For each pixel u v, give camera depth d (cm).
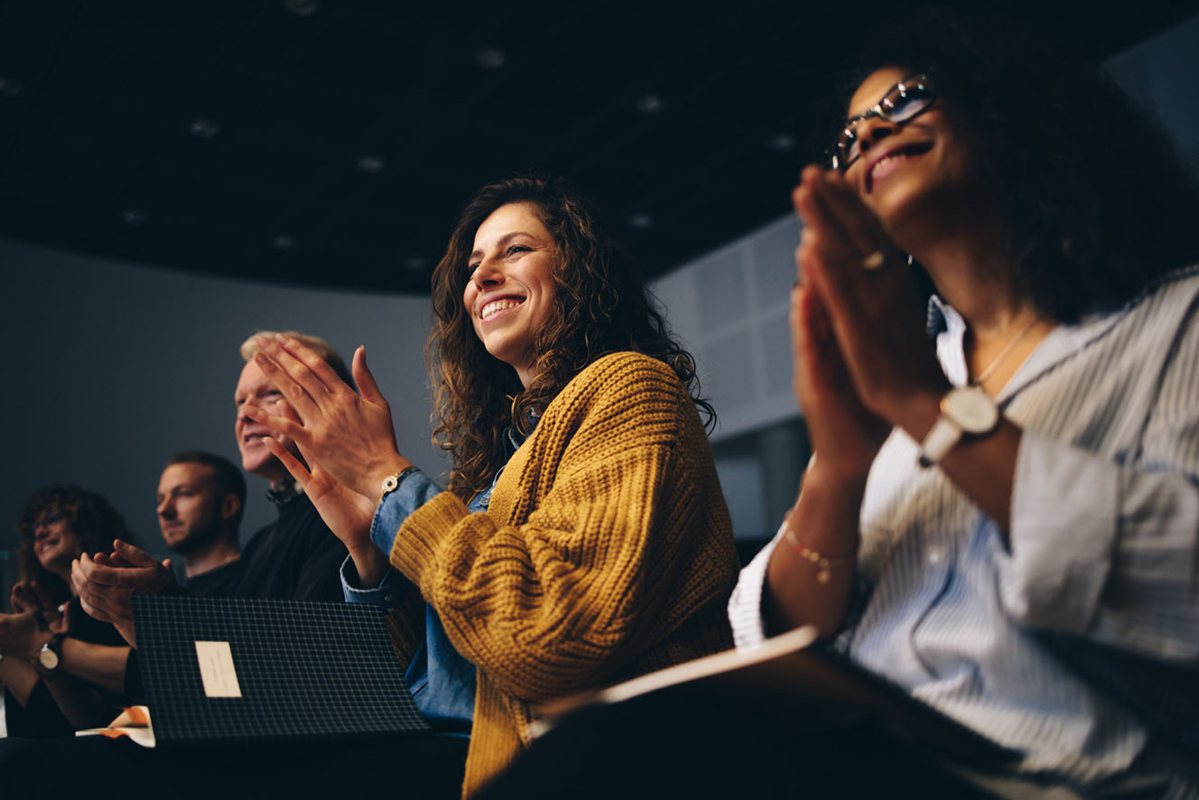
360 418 131
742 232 857
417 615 152
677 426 131
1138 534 73
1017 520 76
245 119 703
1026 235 94
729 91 682
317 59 645
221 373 934
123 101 681
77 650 240
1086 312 90
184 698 110
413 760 118
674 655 123
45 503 346
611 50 643
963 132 95
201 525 326
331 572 188
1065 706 82
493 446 180
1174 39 581
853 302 79
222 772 112
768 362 820
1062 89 96
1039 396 86
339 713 118
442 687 136
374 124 715
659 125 721
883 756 71
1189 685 79
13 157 734
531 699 111
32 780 108
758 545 409
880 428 92
